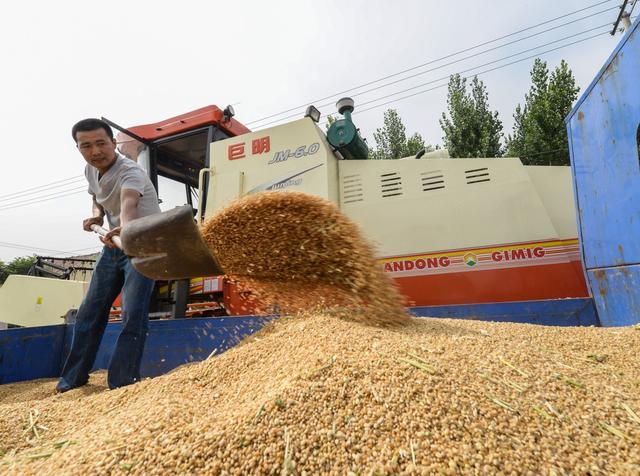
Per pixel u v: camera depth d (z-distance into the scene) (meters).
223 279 4.18
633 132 2.49
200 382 1.85
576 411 1.26
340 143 4.24
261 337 2.39
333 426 1.21
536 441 1.11
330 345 1.75
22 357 3.74
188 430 1.28
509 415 1.21
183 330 3.53
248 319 3.31
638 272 2.47
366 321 2.27
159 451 1.18
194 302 4.42
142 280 2.87
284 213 2.56
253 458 1.12
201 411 1.51
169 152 5.38
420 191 3.93
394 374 1.41
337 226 2.53
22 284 7.21
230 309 4.11
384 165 4.11
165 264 2.52
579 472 1.00
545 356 1.80
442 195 3.84
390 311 2.39
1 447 1.53
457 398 1.27
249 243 2.59
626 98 2.55
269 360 1.91
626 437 1.13
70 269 8.18
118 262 3.07
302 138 4.26
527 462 1.03
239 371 1.89
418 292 3.71
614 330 2.40
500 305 3.11
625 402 1.35
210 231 2.64
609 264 2.82
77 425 1.68
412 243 3.83
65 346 4.08
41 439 1.59
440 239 3.76
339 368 1.49
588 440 1.12
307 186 4.11
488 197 3.71
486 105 17.33
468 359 1.60
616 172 2.70
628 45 2.50
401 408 1.25
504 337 2.14
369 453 1.11
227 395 1.68
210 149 4.71
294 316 2.57
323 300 2.56
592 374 1.62
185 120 4.96
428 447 1.09
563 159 14.25
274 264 2.57
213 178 4.57
